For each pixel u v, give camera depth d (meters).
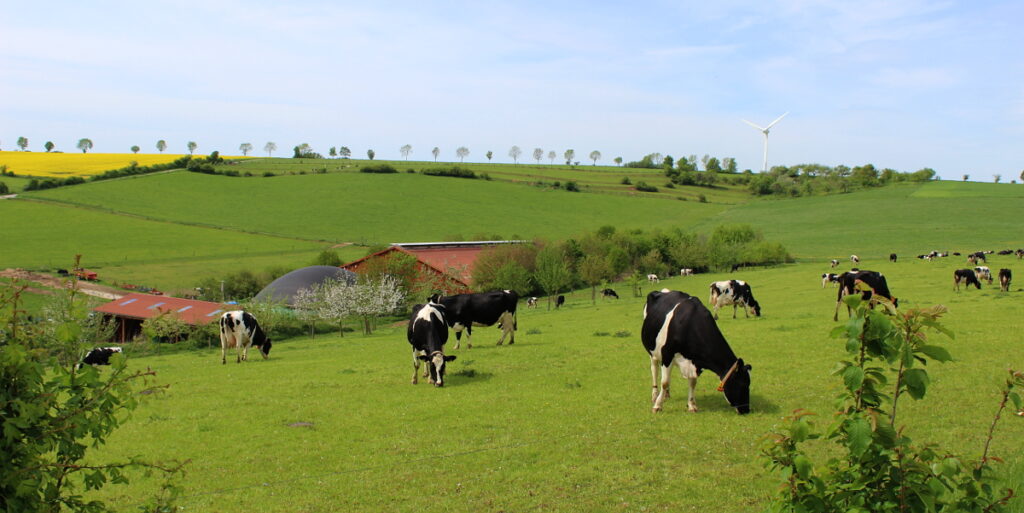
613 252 82.44
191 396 17.33
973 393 12.96
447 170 161.12
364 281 59.66
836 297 36.25
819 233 101.94
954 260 59.12
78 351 5.16
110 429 5.20
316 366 22.11
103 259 88.75
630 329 27.16
